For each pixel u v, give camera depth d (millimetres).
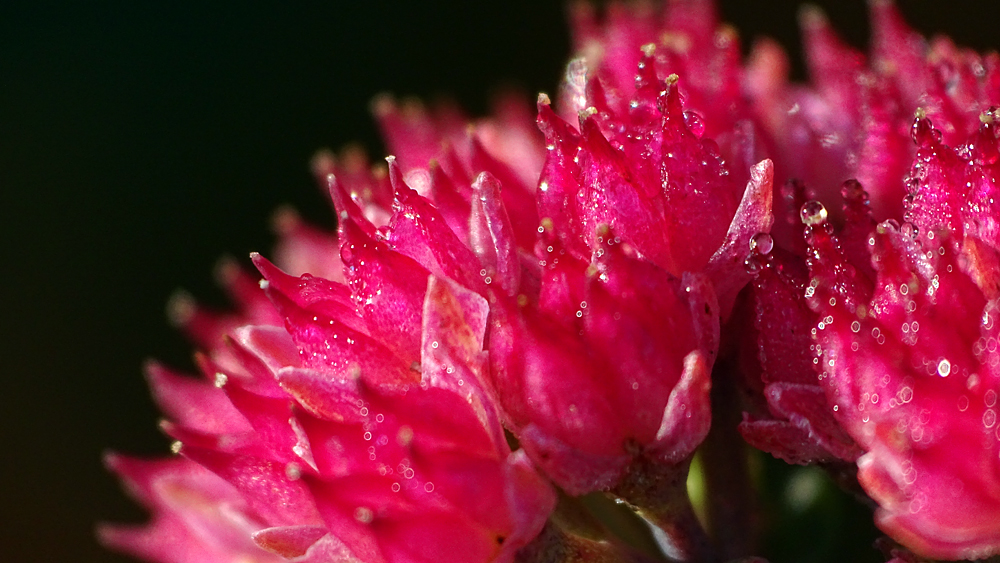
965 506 48
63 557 101
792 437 51
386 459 49
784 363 51
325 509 49
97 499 104
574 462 50
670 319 50
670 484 51
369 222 53
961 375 48
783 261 51
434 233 52
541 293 50
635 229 51
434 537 50
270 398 52
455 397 50
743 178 55
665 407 50
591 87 55
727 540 54
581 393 50
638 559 53
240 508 56
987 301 49
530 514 50
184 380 60
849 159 57
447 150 56
